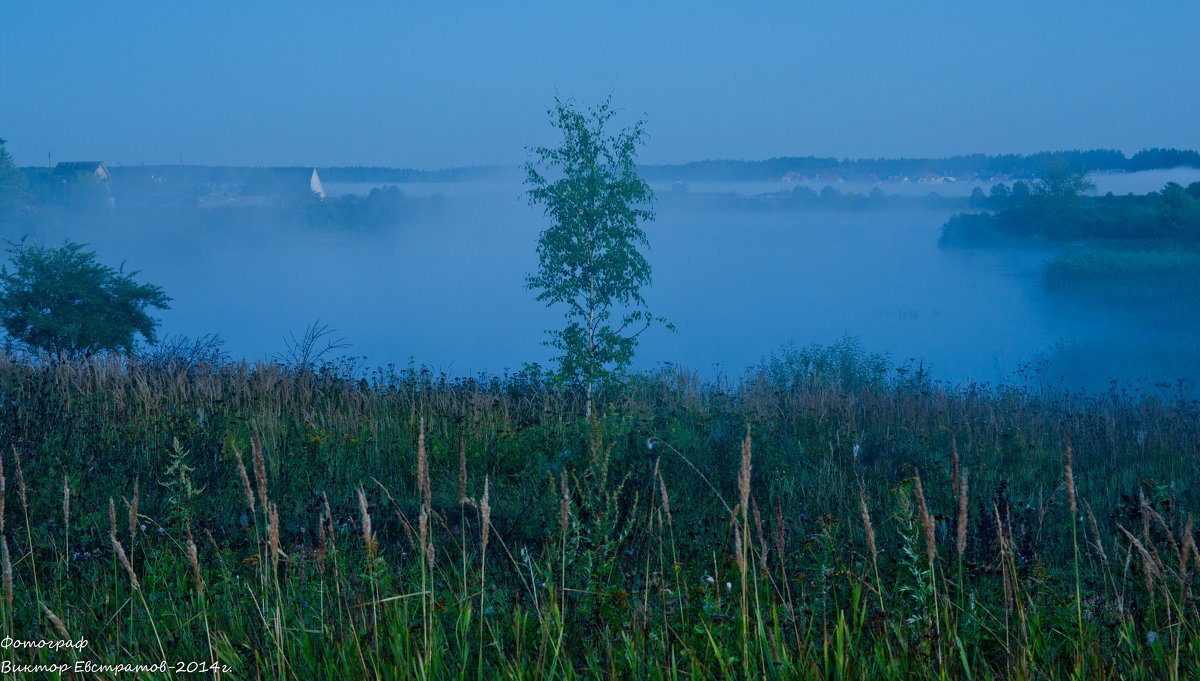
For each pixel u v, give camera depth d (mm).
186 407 10180
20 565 4691
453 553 5297
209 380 11562
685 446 9547
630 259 12930
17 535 5199
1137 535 4445
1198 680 2730
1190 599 3027
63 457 7723
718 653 2746
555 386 12664
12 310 21469
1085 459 11102
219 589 4152
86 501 6668
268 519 2811
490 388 13336
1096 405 14406
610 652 2980
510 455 9172
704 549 4957
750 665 2789
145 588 4293
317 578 3861
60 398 10086
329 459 8797
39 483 6867
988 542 4402
